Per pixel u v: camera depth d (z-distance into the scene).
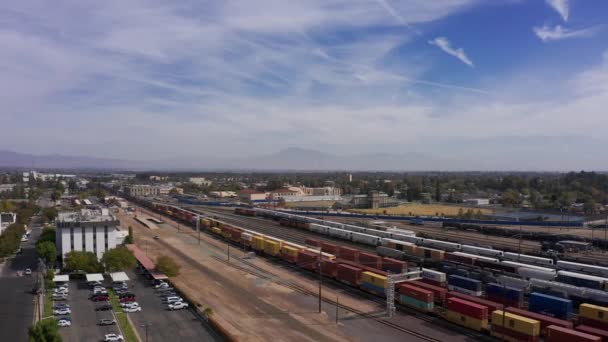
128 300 76.94
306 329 63.38
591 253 113.06
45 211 192.38
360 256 94.12
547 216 194.25
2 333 62.94
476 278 78.88
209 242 140.75
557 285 68.69
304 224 158.62
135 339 59.62
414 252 105.19
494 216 192.25
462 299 66.06
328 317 68.25
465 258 91.62
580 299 65.19
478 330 60.66
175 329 63.66
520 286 72.69
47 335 50.84
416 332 61.53
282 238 141.00
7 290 84.69
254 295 79.88
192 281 89.88
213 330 63.31
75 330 63.16
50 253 101.19
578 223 157.62
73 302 76.44
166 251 124.25
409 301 71.25
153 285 88.12
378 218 193.12
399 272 83.25
